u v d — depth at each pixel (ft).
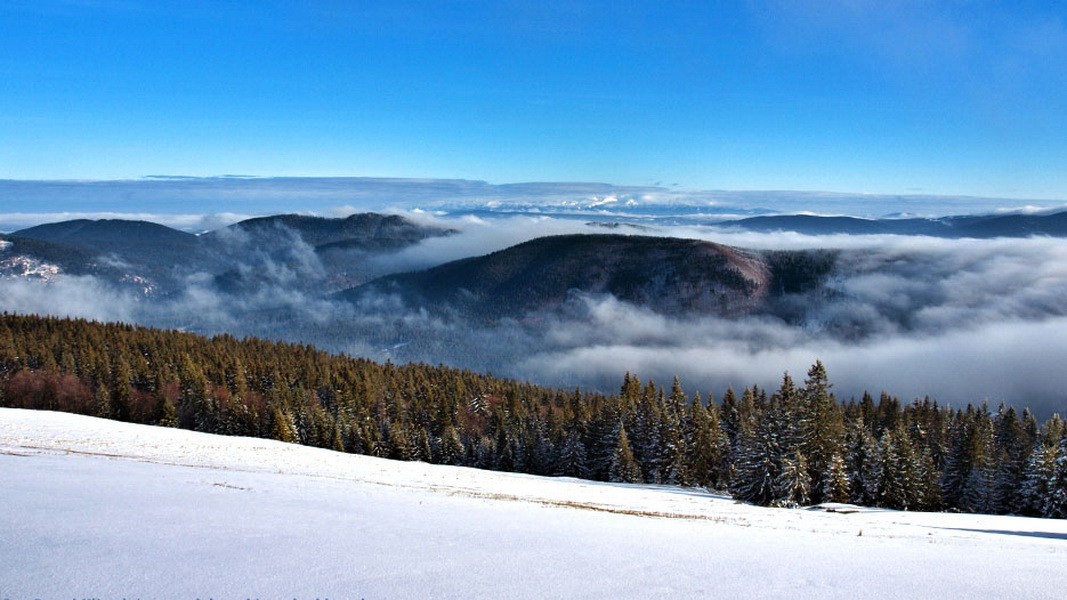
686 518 80.69
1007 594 33.99
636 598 30.12
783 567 38.73
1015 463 183.73
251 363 392.68
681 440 215.10
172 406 272.10
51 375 298.15
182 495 55.42
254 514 47.52
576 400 360.48
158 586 28.81
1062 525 104.22
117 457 101.71
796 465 144.15
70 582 28.86
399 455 259.19
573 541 44.50
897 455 165.58
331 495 65.46
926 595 33.30
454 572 33.14
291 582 30.07
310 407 280.10
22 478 58.80
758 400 305.94
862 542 55.77
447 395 361.92
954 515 124.98
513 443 257.96
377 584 30.37
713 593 31.76
